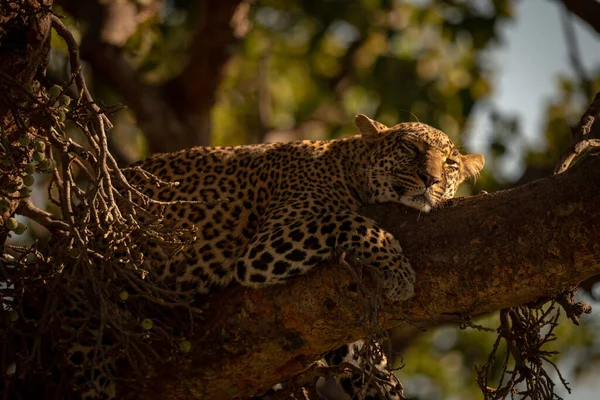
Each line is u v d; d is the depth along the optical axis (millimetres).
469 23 20969
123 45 18391
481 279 8539
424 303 8828
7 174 8766
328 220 9570
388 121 20516
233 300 9531
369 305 8422
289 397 10094
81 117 8742
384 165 11266
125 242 8633
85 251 8406
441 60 21266
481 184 19000
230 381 9664
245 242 10891
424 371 21031
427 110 20375
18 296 9016
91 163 8844
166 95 19266
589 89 17000
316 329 9117
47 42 9156
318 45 21891
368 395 10953
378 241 9125
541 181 8523
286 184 11141
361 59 22000
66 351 9359
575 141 9719
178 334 9609
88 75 19188
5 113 8992
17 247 9156
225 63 18734
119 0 18562
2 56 8852
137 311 9609
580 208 8047
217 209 11008
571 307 9008
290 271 9258
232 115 21875
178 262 10492
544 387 9258
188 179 11242
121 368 9922
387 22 21344
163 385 9734
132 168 8922
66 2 18406
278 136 21109
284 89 22406
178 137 18625
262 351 9367
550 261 8227
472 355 21016
